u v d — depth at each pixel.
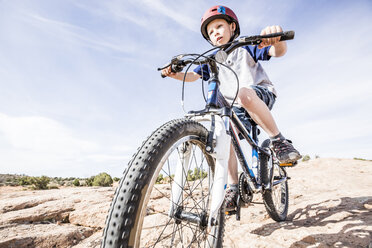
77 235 2.37
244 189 1.74
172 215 1.15
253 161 1.82
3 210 3.45
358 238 1.34
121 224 0.69
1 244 2.03
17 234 2.35
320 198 2.50
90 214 2.96
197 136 1.20
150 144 0.89
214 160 1.49
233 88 1.88
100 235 2.36
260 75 1.91
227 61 1.89
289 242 1.49
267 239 1.62
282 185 2.41
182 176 1.20
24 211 3.18
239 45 1.25
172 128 0.99
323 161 6.47
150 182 0.79
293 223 1.90
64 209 3.22
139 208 0.73
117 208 0.72
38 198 4.00
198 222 1.09
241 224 2.17
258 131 2.06
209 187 1.45
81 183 29.97
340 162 6.12
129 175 0.79
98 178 23.25
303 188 3.56
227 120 1.26
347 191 2.70
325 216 1.89
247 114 1.91
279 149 1.67
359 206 1.94
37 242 2.14
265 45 1.22
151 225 2.15
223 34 1.75
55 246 2.15
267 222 2.13
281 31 1.19
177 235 1.77
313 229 1.64
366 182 3.70
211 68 1.41
